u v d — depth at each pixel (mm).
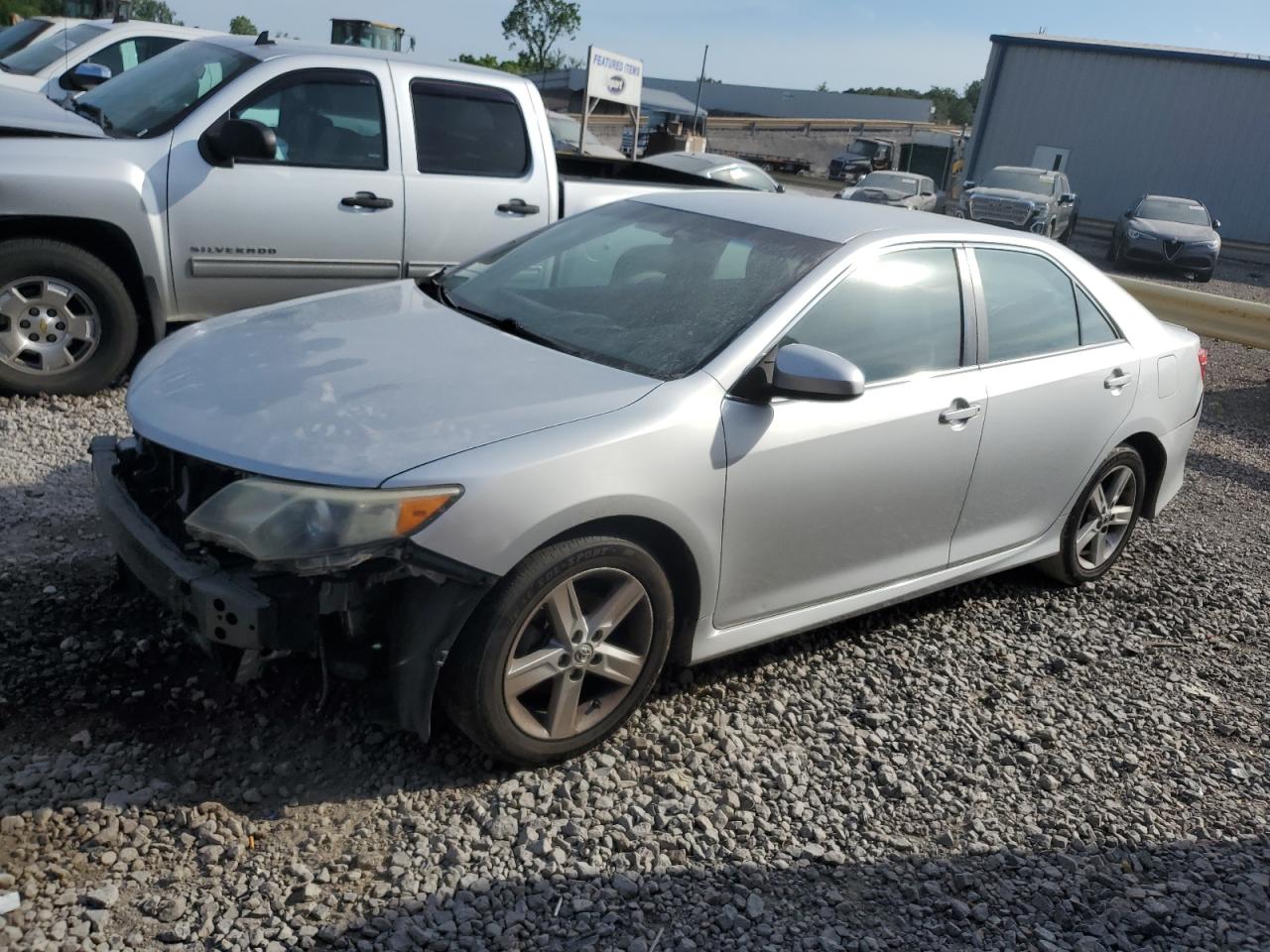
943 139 45906
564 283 3904
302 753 3043
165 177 5629
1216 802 3486
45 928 2355
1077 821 3287
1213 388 10117
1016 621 4582
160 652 3385
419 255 6453
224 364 3232
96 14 13164
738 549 3338
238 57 6137
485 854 2766
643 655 3201
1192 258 20312
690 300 3602
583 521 2889
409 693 2787
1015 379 4121
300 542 2609
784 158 47594
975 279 4117
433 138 6422
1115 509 4906
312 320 3637
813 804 3180
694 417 3133
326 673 2779
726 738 3402
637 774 3170
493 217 6641
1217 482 7184
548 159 6859
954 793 3338
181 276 5781
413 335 3484
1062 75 30625
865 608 3895
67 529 4180
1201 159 29594
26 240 5309
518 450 2805
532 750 3025
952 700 3861
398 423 2857
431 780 3008
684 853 2885
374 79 6230
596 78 18000
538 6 83125
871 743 3520
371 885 2617
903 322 3811
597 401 3072
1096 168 30766
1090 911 2893
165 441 2879
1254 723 4008
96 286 5508
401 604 2768
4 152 5258
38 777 2779
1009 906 2873
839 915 2754
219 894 2527
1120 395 4613
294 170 5973
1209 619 4863
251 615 2629
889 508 3746
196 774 2902
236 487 2684
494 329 3604
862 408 3559
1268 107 28578
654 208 4320
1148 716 3951
